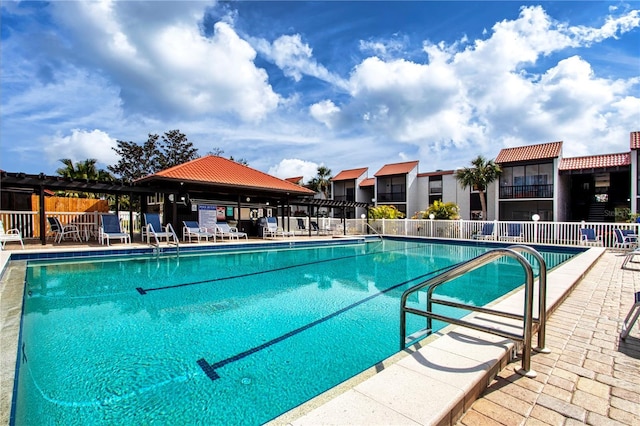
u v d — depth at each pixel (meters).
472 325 2.72
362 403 1.89
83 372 3.27
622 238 12.09
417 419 1.74
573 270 6.62
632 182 18.58
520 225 15.60
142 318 4.89
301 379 3.20
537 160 22.22
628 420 1.96
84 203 14.94
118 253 10.04
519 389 2.31
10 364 2.56
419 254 13.16
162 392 2.94
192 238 14.34
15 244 10.74
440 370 2.30
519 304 4.16
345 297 6.29
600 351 2.96
